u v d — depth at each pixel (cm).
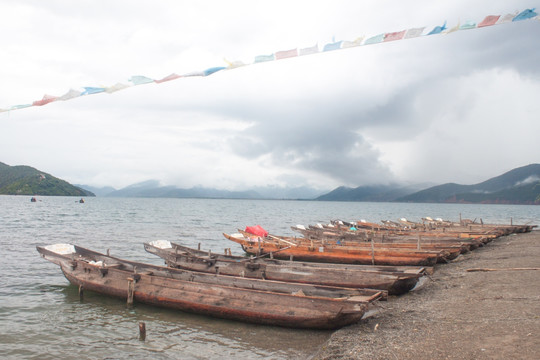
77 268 1803
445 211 16650
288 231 5797
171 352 1142
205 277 1576
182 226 6012
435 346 968
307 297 1265
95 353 1142
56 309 1538
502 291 1454
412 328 1140
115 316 1449
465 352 902
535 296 1323
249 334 1257
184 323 1370
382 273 1608
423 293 1614
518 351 862
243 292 1373
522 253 2528
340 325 1235
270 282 1455
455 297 1466
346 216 11106
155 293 1522
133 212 10144
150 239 4125
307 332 1259
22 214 7819
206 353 1127
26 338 1254
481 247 3073
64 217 7350
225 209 14388
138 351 1152
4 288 1855
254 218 8981
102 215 8425
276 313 1283
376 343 1053
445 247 2481
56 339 1245
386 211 16175
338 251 2444
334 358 989
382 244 2672
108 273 1691
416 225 4434
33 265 2423
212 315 1409
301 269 1731
